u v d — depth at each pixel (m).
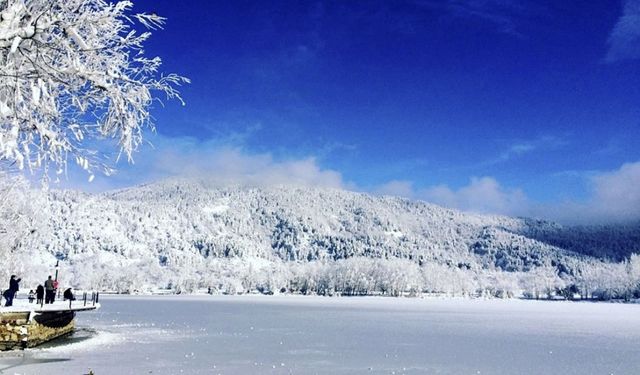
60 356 27.88
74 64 6.23
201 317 73.00
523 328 60.00
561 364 30.61
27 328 29.11
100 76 6.46
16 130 5.96
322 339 43.34
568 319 80.62
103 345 34.12
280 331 50.97
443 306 137.25
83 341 35.81
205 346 36.25
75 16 6.34
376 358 31.47
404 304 147.38
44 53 6.43
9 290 30.27
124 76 6.48
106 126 6.89
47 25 5.96
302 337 44.88
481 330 55.84
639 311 115.94
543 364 30.47
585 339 46.78
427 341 42.97
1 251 28.02
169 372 24.45
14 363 25.03
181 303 130.12
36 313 29.95
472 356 33.41
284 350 34.84
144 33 6.84
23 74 6.21
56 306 33.84
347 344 39.47
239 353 32.59
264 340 41.56
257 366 27.20
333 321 68.00
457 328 58.47
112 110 6.83
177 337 42.59
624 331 56.47
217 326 56.44
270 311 95.19
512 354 34.84
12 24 5.79
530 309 124.94
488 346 39.62
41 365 24.59
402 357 32.22
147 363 26.95
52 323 34.56
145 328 50.88
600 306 154.12
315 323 63.66
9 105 6.52
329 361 29.80
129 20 6.68
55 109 6.60
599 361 32.03
